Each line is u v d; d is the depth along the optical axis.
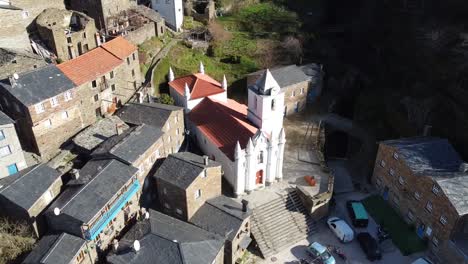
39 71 56.28
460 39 80.19
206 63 87.44
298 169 65.94
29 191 47.91
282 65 90.06
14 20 65.69
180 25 95.50
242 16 107.88
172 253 45.00
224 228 51.44
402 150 60.03
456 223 50.94
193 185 52.03
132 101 70.56
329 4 111.88
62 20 74.38
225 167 60.44
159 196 56.25
